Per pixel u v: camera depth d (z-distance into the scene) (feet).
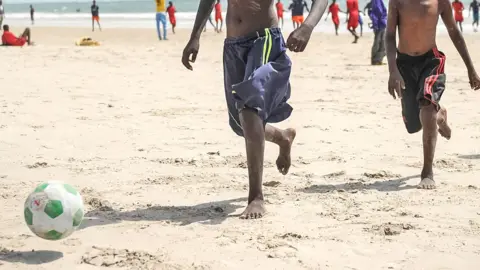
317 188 26.50
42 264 17.72
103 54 92.27
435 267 17.60
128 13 282.97
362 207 23.58
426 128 26.25
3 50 95.71
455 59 84.48
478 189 26.07
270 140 24.47
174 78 66.23
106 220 22.07
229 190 26.27
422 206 23.66
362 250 18.92
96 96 52.75
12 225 21.43
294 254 18.47
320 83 63.05
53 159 31.78
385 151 33.96
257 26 22.61
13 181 27.61
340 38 128.57
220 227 21.20
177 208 23.66
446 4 26.45
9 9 360.69
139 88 58.29
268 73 21.94
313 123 42.29
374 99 52.95
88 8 339.36
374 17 79.15
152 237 20.18
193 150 34.01
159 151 33.71
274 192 25.80
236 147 34.91
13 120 41.78
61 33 156.76
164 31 133.59
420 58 26.58
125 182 27.48
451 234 20.33
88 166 30.35
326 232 20.59
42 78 62.95
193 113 45.83
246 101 21.90
